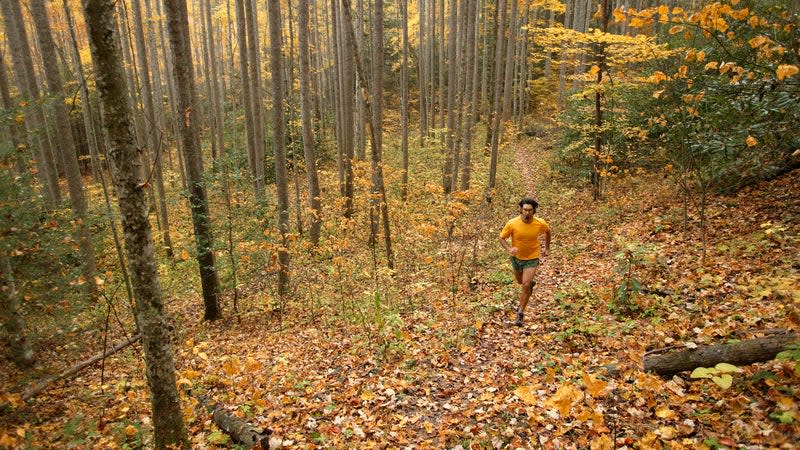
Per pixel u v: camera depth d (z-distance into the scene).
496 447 3.80
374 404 4.92
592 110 14.09
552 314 6.45
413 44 36.06
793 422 2.90
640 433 3.45
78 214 9.76
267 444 4.28
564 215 12.56
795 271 5.25
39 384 6.14
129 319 9.84
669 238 8.06
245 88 17.16
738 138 6.62
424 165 22.50
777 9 4.33
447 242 11.52
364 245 13.46
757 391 3.40
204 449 4.29
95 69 3.27
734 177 8.57
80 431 4.94
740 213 7.82
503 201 15.51
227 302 11.12
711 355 3.85
